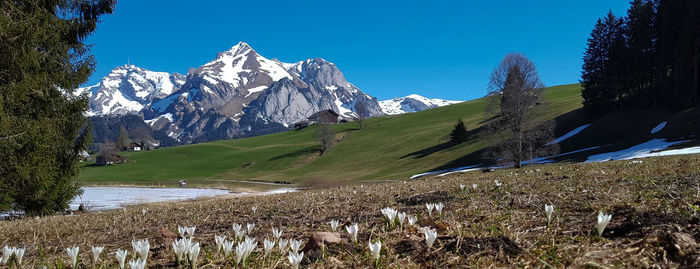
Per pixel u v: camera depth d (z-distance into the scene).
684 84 57.09
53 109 16.50
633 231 3.31
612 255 2.66
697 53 55.94
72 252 3.34
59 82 16.69
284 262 3.32
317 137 103.69
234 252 3.80
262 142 140.25
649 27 66.62
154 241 5.41
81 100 17.55
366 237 4.08
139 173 102.75
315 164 93.38
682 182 6.63
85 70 17.33
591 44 69.94
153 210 11.37
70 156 17.66
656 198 5.10
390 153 88.19
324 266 3.12
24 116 14.91
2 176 14.59
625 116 62.75
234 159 113.69
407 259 3.10
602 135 57.47
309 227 5.65
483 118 98.12
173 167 110.50
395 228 4.46
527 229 3.84
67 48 16.77
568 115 75.75
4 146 13.66
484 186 9.67
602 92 67.81
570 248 2.95
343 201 9.32
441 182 13.59
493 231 3.88
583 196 5.96
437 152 76.88
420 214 5.78
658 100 63.06
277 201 10.77
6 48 13.23
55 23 16.19
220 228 6.62
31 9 14.90
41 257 4.42
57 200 17.80
